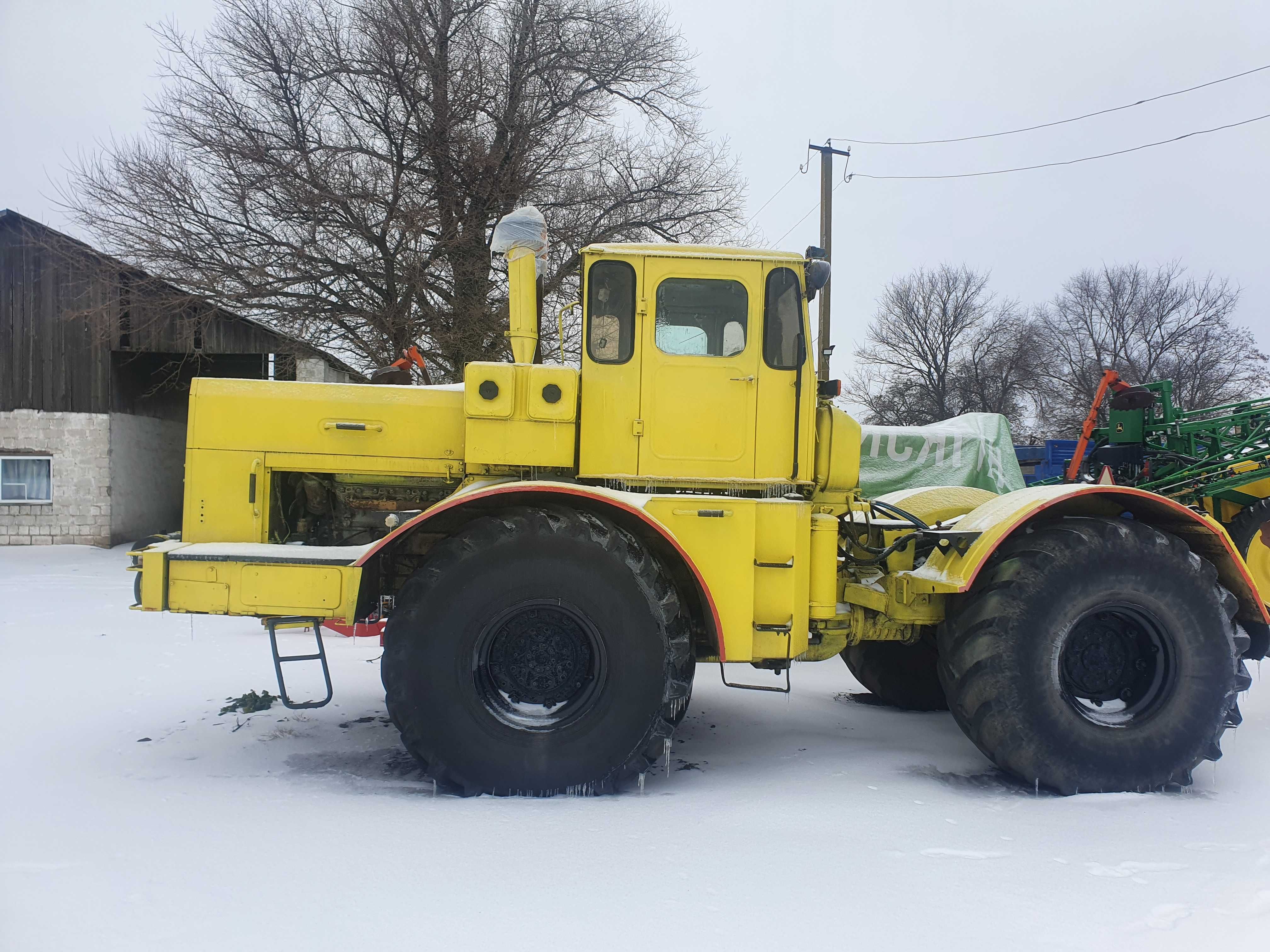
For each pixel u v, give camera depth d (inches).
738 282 142.7
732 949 75.3
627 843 100.6
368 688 193.9
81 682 191.8
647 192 677.9
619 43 693.3
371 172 597.0
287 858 93.2
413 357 195.3
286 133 608.4
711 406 141.9
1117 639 138.5
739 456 142.0
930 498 187.5
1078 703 134.4
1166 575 132.5
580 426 142.6
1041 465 468.4
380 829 103.5
